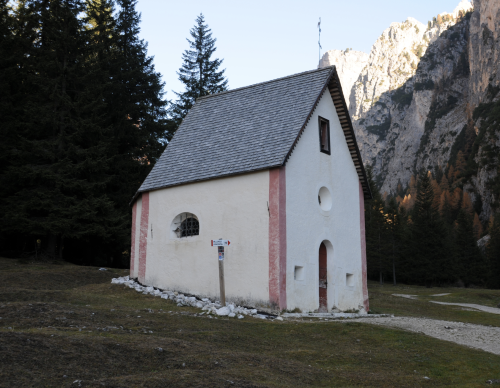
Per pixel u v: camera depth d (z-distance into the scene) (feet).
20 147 92.53
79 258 110.11
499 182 397.39
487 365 32.76
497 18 524.11
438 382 28.99
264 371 26.53
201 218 56.49
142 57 121.29
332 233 59.11
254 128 58.65
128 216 105.50
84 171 95.09
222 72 151.12
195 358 26.53
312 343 36.17
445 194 439.22
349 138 64.59
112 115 109.91
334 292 58.23
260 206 51.72
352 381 27.61
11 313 33.24
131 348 26.13
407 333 40.50
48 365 21.99
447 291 163.12
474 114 526.16
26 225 86.74
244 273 51.62
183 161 61.82
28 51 102.73
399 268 229.86
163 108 123.85
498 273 251.39
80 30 104.32
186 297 52.85
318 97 57.26
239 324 39.32
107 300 47.65
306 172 55.72
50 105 93.56
